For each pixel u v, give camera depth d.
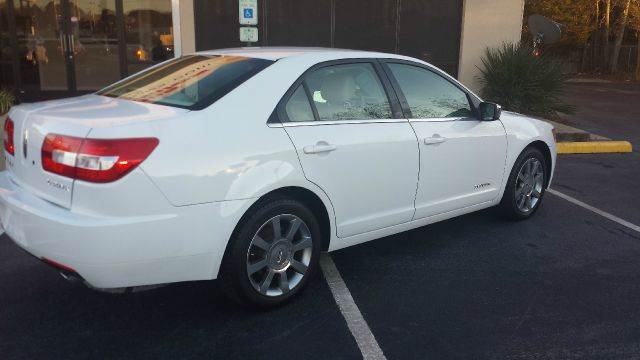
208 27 11.38
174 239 3.08
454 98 4.75
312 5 11.63
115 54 11.59
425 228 5.34
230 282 3.42
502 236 5.16
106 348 3.19
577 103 17.27
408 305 3.79
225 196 3.21
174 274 3.16
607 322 3.61
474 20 11.98
